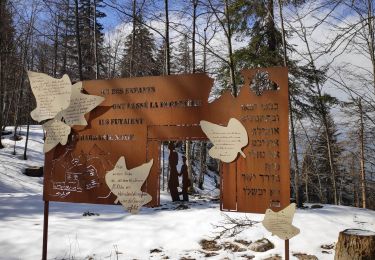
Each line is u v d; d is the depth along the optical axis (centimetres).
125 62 2495
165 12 1545
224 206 531
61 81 629
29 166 2289
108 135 606
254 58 1424
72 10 2258
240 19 1438
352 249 573
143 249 721
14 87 3108
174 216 945
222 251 712
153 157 581
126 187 588
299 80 1453
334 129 2344
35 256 685
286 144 511
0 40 2006
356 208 1112
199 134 556
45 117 630
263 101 521
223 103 541
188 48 2044
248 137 525
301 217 917
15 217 958
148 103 586
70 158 628
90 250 712
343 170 2525
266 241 738
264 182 516
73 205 1149
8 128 3177
